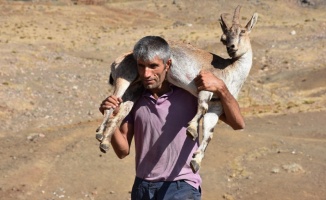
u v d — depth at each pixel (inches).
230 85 545.0
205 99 500.1
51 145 1561.3
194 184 513.3
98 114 2219.5
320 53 3850.9
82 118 2150.6
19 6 5536.4
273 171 1378.0
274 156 1492.4
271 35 4515.3
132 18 5689.0
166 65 501.7
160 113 508.7
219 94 490.9
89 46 4183.1
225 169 1405.0
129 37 4667.8
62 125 2006.6
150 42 486.3
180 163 508.1
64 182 1315.2
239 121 506.0
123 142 523.8
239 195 1261.1
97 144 1550.2
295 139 1663.4
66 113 2176.4
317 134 1813.5
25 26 4805.6
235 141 1592.0
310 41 4303.6
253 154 1504.7
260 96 2694.4
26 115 2078.0
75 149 1509.6
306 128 1894.7
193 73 520.7
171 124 508.1
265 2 6333.7
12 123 1977.1
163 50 488.4
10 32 4463.6
